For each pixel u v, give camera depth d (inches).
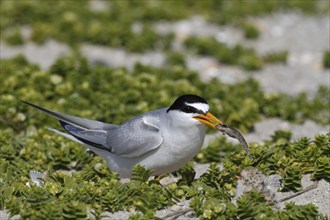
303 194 394.0
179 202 383.2
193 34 796.0
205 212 360.8
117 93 574.2
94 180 409.7
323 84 670.5
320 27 829.8
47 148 457.4
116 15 821.9
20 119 510.0
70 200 374.0
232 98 587.2
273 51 738.2
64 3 838.5
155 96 563.5
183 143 388.5
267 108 575.2
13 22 788.6
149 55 730.2
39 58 695.7
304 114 577.0
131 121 409.7
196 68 708.0
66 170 447.5
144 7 842.2
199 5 866.8
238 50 737.6
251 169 388.8
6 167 426.0
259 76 692.7
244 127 537.6
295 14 869.8
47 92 560.1
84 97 567.5
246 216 361.1
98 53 726.5
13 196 380.5
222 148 474.6
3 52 706.8
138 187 385.1
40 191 371.9
